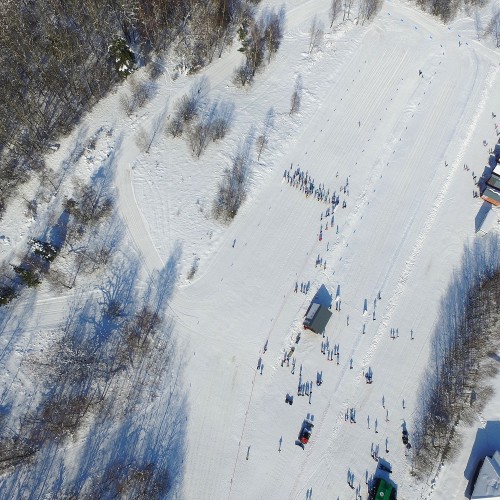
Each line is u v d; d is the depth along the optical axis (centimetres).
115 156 6594
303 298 6134
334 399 5784
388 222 6550
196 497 5391
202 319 5966
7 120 6481
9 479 5247
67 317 5844
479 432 5672
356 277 6269
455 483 5519
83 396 5547
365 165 6831
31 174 6431
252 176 6631
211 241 6291
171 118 6875
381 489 5353
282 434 5631
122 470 5388
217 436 5588
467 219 6606
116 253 6147
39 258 6003
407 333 6062
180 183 6531
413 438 5662
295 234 6412
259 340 5938
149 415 5594
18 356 5644
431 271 6341
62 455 5369
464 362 5912
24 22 6838
